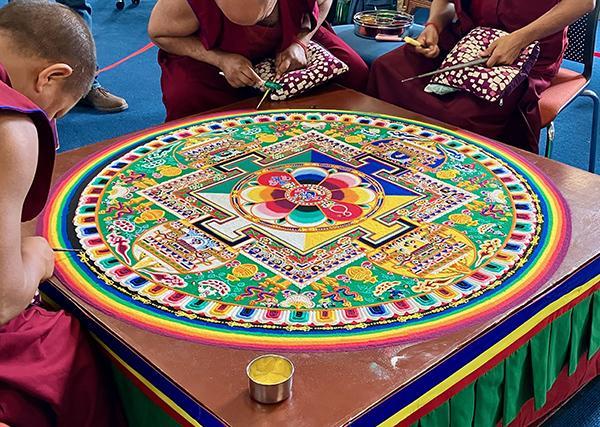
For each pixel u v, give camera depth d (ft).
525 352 5.07
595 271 5.33
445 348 4.38
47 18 4.23
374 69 9.53
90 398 4.64
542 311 4.93
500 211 5.89
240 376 4.18
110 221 5.71
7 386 4.26
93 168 6.55
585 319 5.62
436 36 9.36
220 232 5.58
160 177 6.41
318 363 4.26
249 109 8.02
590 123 12.43
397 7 14.07
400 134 7.37
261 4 5.92
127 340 4.45
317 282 4.99
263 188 6.24
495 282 5.00
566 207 5.95
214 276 5.06
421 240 5.48
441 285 4.97
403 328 4.55
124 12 18.28
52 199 6.00
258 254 5.30
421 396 4.25
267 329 4.55
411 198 6.09
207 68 8.80
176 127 7.49
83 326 4.74
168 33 8.55
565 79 9.26
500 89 8.23
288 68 8.55
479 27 9.11
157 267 5.15
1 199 3.87
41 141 4.20
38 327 4.44
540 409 5.80
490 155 6.88
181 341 4.44
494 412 5.00
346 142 7.17
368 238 5.50
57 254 5.27
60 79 4.33
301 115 7.83
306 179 6.40
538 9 8.72
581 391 6.72
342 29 11.29
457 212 5.87
